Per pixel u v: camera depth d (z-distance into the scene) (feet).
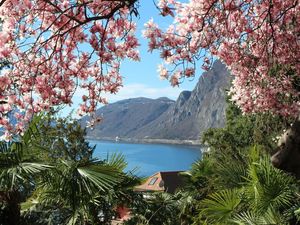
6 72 18.51
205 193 30.12
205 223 23.86
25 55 17.98
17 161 17.78
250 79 26.43
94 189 19.70
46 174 18.94
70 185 18.95
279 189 19.86
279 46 24.27
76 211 23.49
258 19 22.67
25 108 20.17
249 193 20.65
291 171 11.46
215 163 29.73
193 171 31.68
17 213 22.45
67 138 39.27
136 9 13.71
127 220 28.94
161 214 29.55
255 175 20.17
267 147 35.78
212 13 20.07
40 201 24.40
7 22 17.56
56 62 19.12
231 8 20.15
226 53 24.11
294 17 22.45
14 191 21.94
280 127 37.42
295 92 26.66
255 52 24.22
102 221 27.35
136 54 20.15
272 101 26.96
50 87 19.42
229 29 21.79
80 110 21.50
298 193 20.15
